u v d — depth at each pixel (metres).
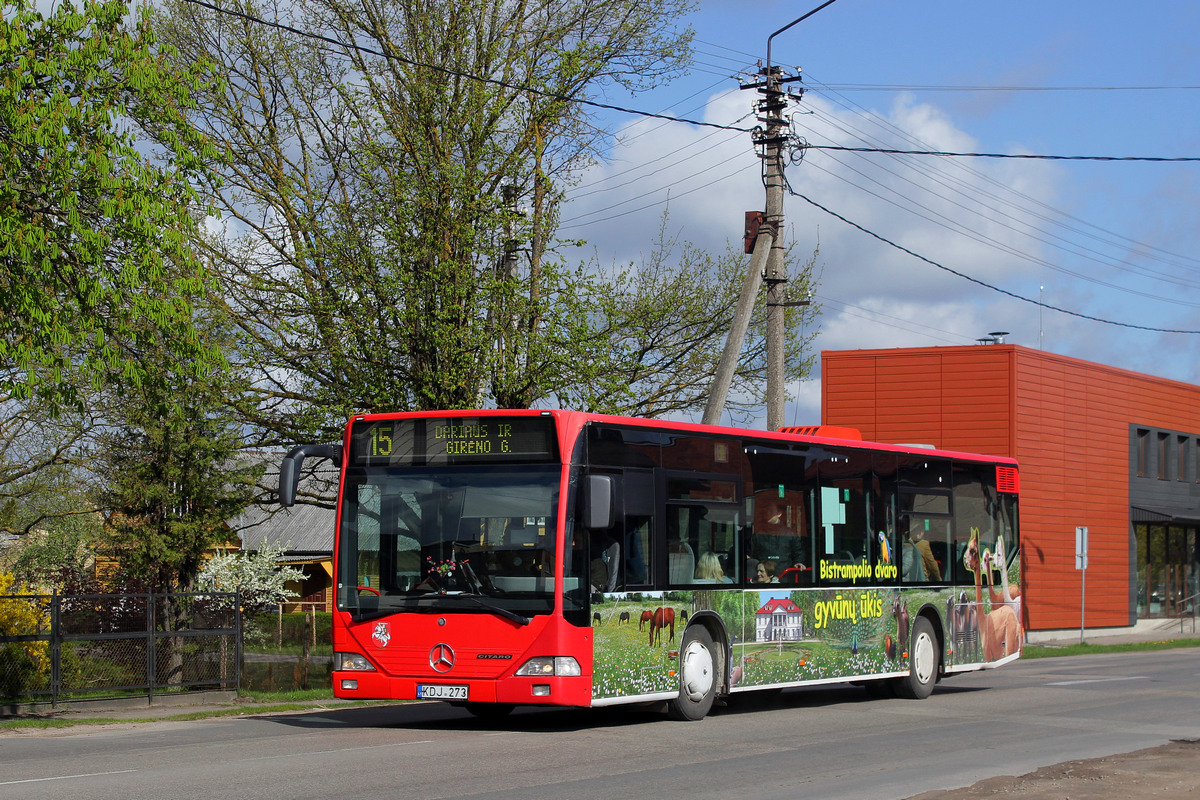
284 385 22.77
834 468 16.11
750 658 14.46
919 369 35.88
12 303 14.40
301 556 43.06
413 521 12.73
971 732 13.05
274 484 29.83
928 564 17.73
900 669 16.94
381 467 12.98
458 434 12.77
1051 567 36.12
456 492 12.66
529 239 22.38
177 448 22.98
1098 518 38.44
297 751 11.11
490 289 20.98
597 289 21.58
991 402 34.94
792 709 15.80
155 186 15.24
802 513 15.51
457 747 11.39
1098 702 16.77
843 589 16.00
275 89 23.11
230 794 8.59
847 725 13.67
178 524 22.83
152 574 23.28
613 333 23.00
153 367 15.70
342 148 22.64
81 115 14.52
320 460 23.53
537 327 21.86
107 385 21.41
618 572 12.79
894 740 12.26
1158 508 42.16
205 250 21.78
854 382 36.59
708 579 13.96
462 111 21.62
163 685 17.94
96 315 15.22
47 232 14.54
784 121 21.67
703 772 9.91
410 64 22.34
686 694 13.64
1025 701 16.94
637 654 12.92
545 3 23.62
